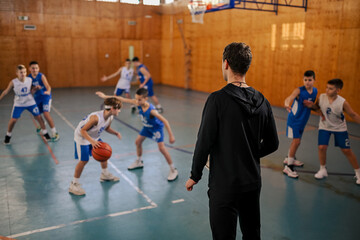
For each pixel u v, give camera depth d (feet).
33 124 24.58
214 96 6.01
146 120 14.12
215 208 6.13
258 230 6.54
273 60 32.65
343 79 26.50
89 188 13.41
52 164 16.15
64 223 10.55
